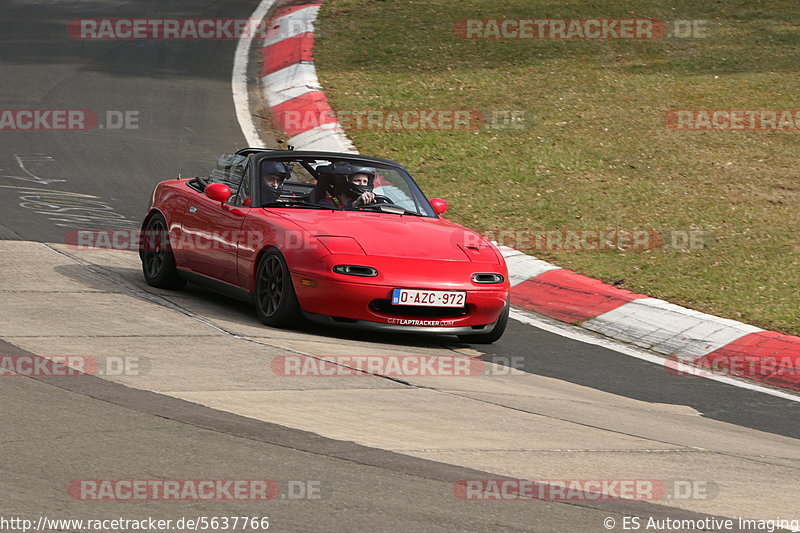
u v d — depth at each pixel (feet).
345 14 312.50
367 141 204.54
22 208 151.23
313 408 76.02
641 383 100.73
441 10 314.96
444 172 188.75
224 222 110.52
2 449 61.26
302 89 239.91
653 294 131.95
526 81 250.37
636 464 70.28
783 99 236.84
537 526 56.18
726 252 149.59
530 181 184.55
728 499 64.39
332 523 54.19
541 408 84.43
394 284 98.32
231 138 206.90
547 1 322.55
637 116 224.12
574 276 138.10
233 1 344.08
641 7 317.22
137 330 95.76
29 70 249.75
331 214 109.29
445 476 63.31
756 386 103.91
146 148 195.42
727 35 292.61
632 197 176.45
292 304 100.99
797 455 78.74
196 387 78.43
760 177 187.42
